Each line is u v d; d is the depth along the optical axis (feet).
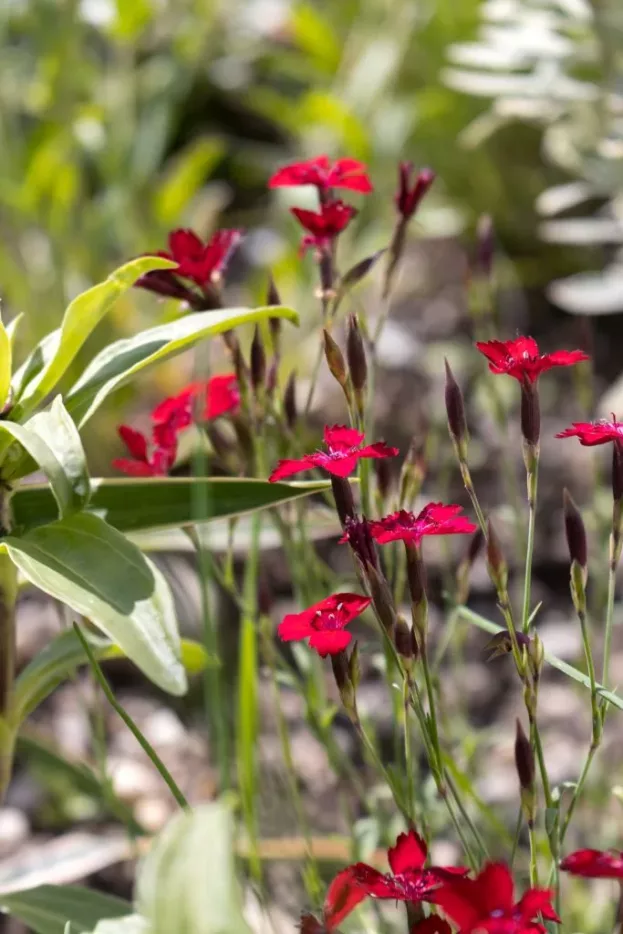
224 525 2.13
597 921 2.10
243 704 1.92
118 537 1.67
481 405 3.16
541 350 4.19
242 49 4.85
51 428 1.68
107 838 2.38
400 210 1.88
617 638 2.82
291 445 1.89
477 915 1.50
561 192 3.37
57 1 3.73
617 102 3.00
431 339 4.14
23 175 3.83
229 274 4.51
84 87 4.00
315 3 4.92
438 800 2.04
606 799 2.19
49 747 2.17
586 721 2.40
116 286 1.73
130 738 2.75
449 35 4.32
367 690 2.80
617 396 3.16
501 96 3.39
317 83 4.69
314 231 1.84
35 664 1.84
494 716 2.77
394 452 1.62
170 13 4.47
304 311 3.77
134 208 3.97
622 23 2.91
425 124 4.39
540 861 2.11
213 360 3.65
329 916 1.58
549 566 3.25
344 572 3.14
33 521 1.80
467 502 3.42
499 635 1.64
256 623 1.97
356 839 1.93
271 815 2.24
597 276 3.70
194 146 5.08
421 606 1.63
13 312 3.53
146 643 1.61
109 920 1.67
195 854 1.49
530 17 3.05
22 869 1.99
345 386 1.72
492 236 2.11
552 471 3.54
